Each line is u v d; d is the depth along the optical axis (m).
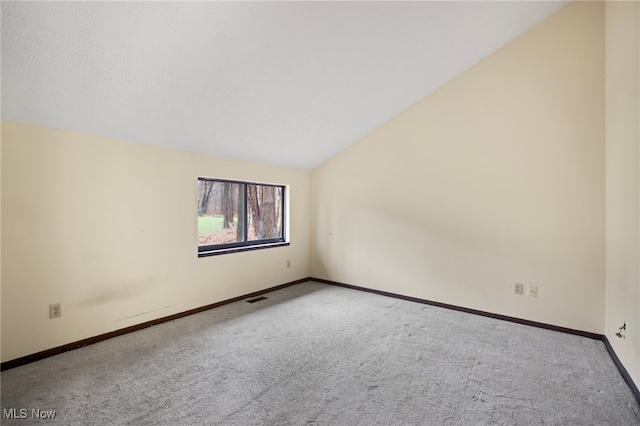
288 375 2.09
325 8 2.08
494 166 3.18
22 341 2.21
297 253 4.64
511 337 2.73
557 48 2.83
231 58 2.21
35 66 1.83
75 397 1.82
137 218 2.85
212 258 3.50
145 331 2.83
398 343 2.60
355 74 2.86
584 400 1.84
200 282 3.38
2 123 2.10
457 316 3.26
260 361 2.28
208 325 2.98
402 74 3.07
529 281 3.00
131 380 2.02
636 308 1.90
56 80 1.96
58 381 2.00
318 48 2.40
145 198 2.90
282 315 3.27
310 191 4.81
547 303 2.92
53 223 2.35
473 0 2.36
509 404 1.80
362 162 4.19
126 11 1.67
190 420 1.64
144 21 1.75
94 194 2.56
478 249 3.29
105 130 2.55
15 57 1.74
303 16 2.08
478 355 2.39
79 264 2.49
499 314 3.18
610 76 2.45
